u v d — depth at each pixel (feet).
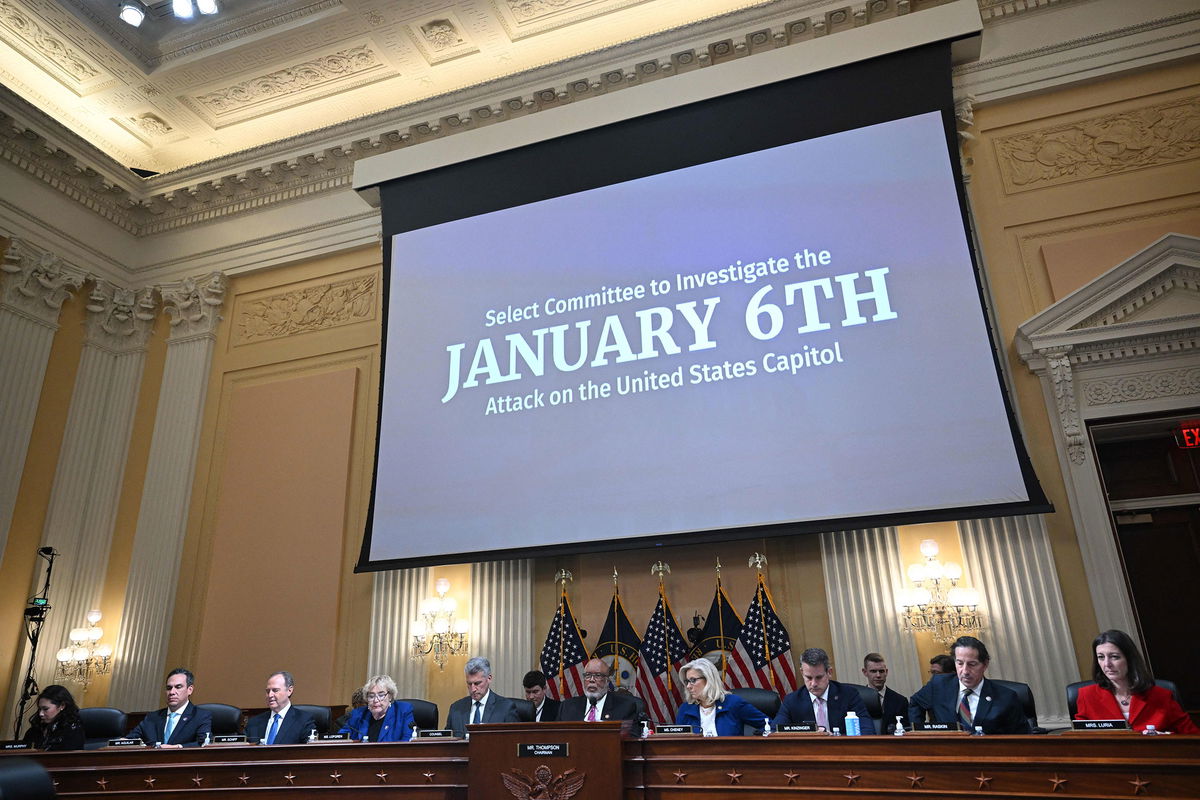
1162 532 19.12
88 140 29.73
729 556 20.08
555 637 20.48
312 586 23.86
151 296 29.43
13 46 26.25
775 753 10.86
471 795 11.56
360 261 27.58
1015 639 17.42
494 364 22.84
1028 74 21.67
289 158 28.17
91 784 13.33
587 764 11.26
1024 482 17.46
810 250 20.65
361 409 25.57
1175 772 9.12
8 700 23.97
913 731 11.08
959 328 18.86
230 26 26.35
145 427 28.12
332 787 12.45
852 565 18.99
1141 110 20.84
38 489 25.93
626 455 20.65
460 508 21.81
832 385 19.44
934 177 20.15
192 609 25.18
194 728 16.19
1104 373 18.97
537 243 23.54
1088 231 20.31
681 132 22.98
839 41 21.93
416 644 21.61
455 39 26.50
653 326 21.48
